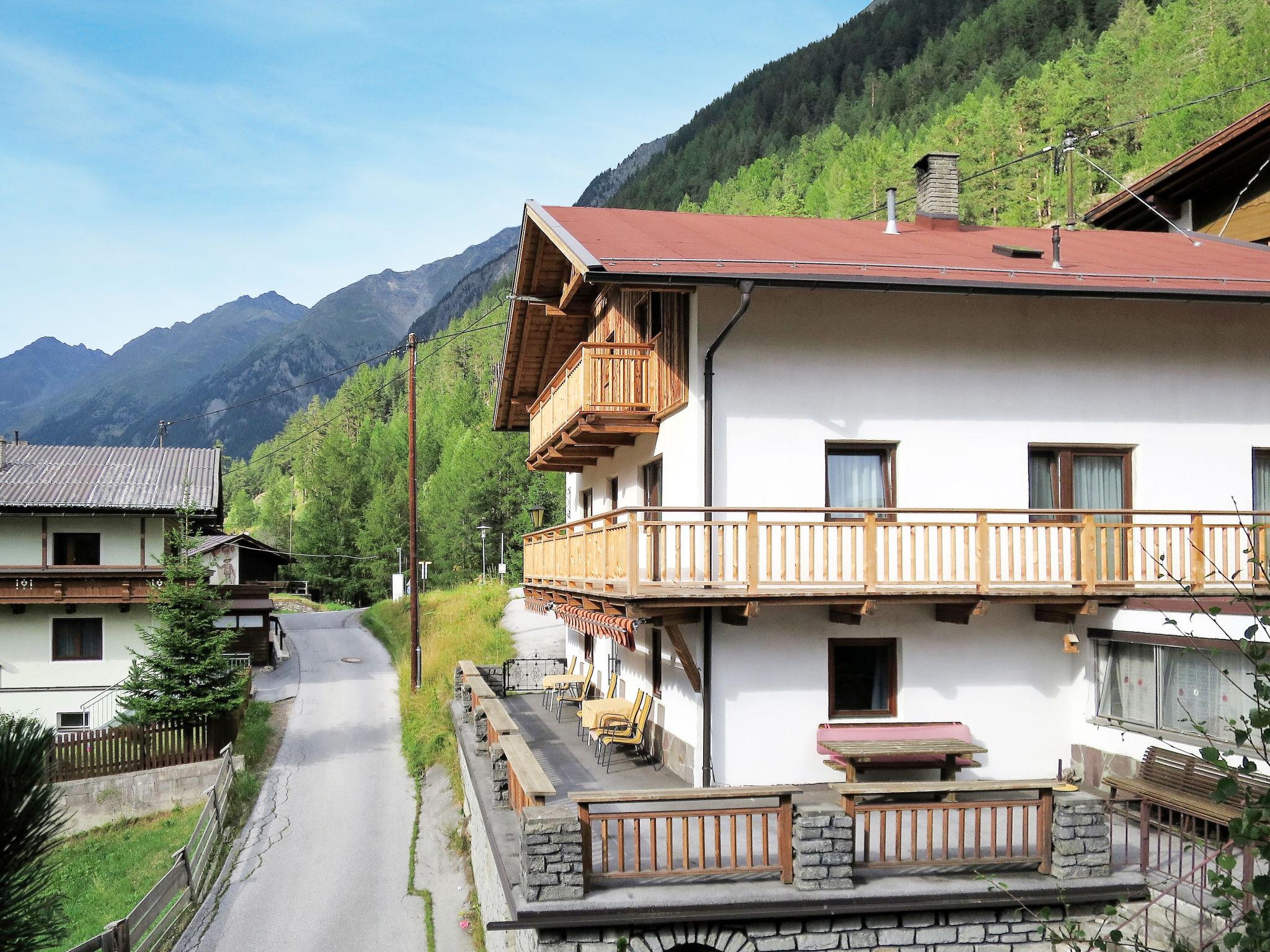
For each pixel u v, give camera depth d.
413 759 24.05
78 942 16.34
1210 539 13.96
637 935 9.15
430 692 28.45
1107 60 97.12
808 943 9.39
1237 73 75.75
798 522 12.85
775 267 13.23
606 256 13.12
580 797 9.20
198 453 36.66
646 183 184.75
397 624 44.25
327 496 80.44
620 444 18.36
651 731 16.22
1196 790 11.05
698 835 11.27
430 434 119.06
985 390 14.52
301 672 37.47
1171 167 21.70
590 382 15.69
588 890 9.28
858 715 13.79
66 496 32.06
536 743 17.44
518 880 9.74
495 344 150.50
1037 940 9.59
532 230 18.44
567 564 16.47
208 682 25.22
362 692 33.41
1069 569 14.38
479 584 51.44
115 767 24.00
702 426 13.59
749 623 13.48
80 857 21.30
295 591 79.00
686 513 13.84
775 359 13.91
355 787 22.92
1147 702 12.93
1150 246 18.66
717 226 17.38
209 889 16.94
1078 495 14.98
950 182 19.50
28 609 31.84
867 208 96.62
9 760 4.45
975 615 13.18
